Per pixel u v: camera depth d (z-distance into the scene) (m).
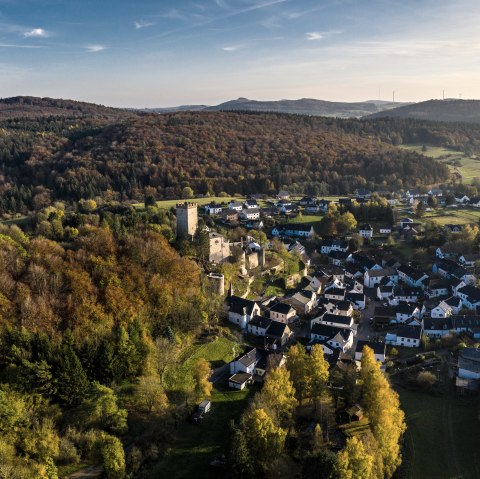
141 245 129.75
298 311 152.38
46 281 106.94
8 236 135.12
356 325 143.25
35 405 79.88
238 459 71.81
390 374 117.12
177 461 78.44
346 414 94.06
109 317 105.19
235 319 136.62
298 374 95.94
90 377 90.69
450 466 85.00
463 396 106.56
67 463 73.75
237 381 101.81
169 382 99.94
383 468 78.25
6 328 91.81
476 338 133.75
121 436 81.69
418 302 164.00
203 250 154.75
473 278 174.38
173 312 118.81
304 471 71.00
